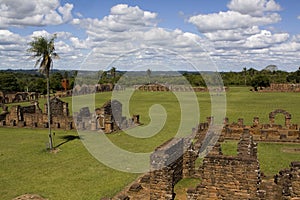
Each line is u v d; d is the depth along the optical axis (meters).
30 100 75.94
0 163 23.69
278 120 43.25
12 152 27.03
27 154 26.33
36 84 89.75
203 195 13.06
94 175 20.77
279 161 23.48
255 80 102.12
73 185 18.95
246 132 19.88
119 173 21.09
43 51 27.41
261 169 21.31
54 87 91.69
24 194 17.62
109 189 18.20
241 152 16.06
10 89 88.44
